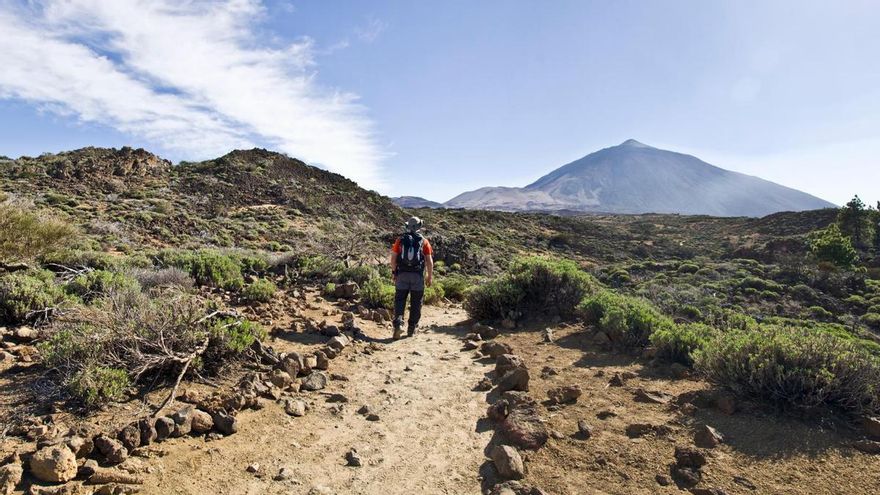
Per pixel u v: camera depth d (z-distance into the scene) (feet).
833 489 9.04
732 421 11.88
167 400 11.88
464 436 12.17
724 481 9.43
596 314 22.94
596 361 17.67
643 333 18.86
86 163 126.72
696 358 15.05
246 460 10.28
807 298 95.45
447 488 9.84
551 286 26.50
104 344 13.38
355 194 184.65
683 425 11.81
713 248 196.24
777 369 12.53
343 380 15.87
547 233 225.76
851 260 128.77
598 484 9.66
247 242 89.81
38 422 10.26
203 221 98.58
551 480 9.90
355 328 21.83
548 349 19.71
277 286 32.24
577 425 12.23
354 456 10.72
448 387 15.69
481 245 153.48
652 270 131.23
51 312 17.57
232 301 25.32
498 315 25.72
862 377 11.97
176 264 32.12
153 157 150.30
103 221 77.92
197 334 14.53
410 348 20.49
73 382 11.34
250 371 15.01
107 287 20.86
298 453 10.84
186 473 9.47
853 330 72.64
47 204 85.05
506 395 14.44
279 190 150.00
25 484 8.33
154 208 101.71
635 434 11.55
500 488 9.61
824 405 12.21
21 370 12.97
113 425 10.52
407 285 22.49
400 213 185.16
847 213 176.04
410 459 10.95
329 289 30.48
